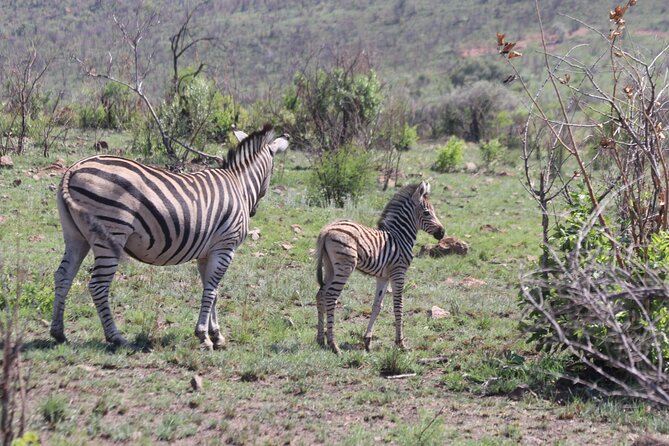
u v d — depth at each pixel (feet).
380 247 34.96
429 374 32.35
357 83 102.42
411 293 45.85
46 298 35.19
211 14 460.55
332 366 32.14
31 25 263.70
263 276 46.65
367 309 41.81
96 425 23.35
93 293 29.73
